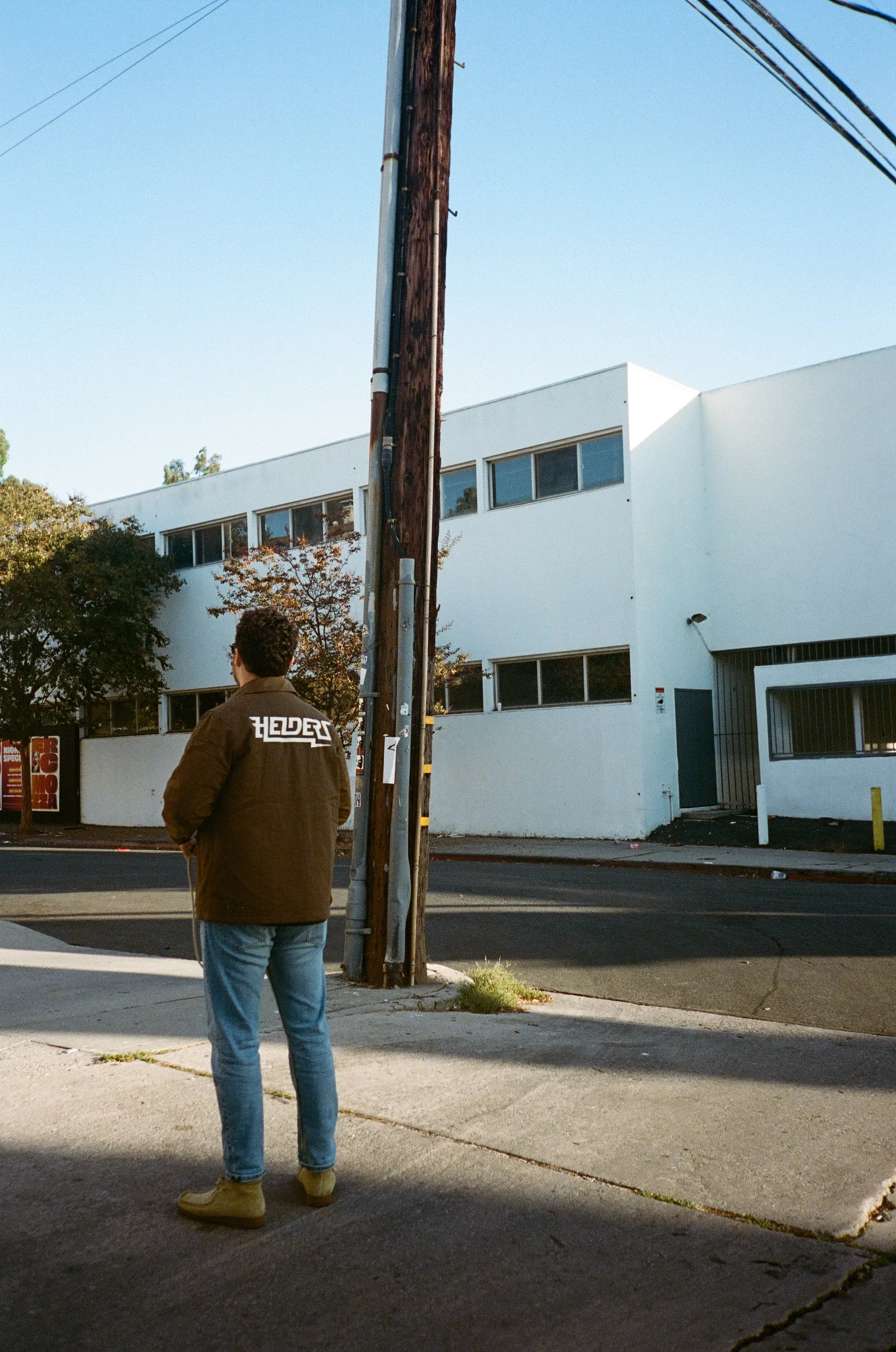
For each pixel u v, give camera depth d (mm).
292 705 3572
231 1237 3281
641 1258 3162
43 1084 4707
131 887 14023
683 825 19406
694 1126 4246
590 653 20297
